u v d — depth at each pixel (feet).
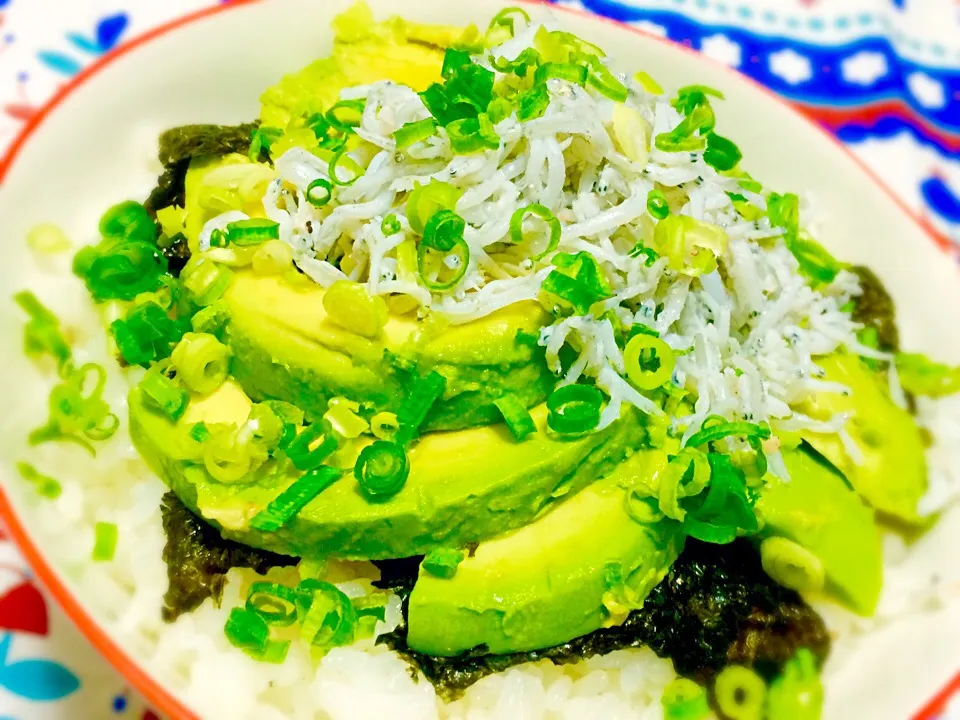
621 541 0.55
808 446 0.63
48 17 0.90
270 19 0.75
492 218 0.55
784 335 0.64
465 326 0.53
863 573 0.60
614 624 0.56
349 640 0.55
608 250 0.56
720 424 0.57
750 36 1.10
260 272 0.55
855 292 0.74
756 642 0.59
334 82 0.72
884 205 0.78
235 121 0.74
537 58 0.61
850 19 1.13
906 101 1.10
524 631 0.54
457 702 0.56
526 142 0.56
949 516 0.64
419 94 0.59
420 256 0.52
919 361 0.70
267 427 0.52
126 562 0.58
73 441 0.58
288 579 0.57
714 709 0.58
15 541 0.51
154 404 0.55
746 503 0.55
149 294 0.60
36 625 0.58
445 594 0.52
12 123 0.83
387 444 0.52
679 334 0.59
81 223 0.64
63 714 0.56
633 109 0.61
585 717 0.58
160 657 0.53
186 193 0.65
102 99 0.66
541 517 0.55
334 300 0.51
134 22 0.93
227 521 0.52
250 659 0.55
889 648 0.59
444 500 0.52
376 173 0.56
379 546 0.53
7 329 0.57
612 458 0.56
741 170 0.80
